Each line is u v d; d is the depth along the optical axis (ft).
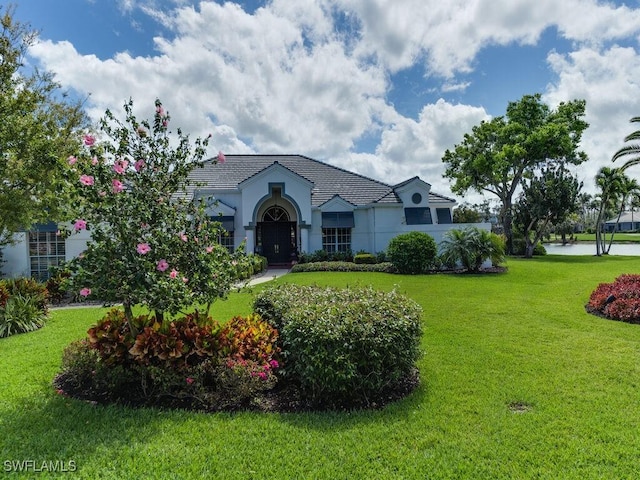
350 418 17.26
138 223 19.69
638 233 313.32
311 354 18.35
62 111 47.91
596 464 13.70
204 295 21.42
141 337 19.56
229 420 16.99
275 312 24.86
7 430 15.98
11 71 41.63
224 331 21.29
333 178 101.81
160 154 22.56
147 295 18.31
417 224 88.07
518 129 128.47
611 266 84.84
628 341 28.60
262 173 83.92
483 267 79.05
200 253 21.16
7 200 40.83
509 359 24.80
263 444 15.07
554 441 15.15
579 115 130.11
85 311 42.68
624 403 18.39
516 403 18.80
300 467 13.62
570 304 42.37
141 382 19.93
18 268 61.11
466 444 15.01
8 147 40.37
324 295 24.58
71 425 16.42
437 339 29.30
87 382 20.70
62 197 19.95
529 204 124.67
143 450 14.61
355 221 91.45
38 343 29.63
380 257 82.79
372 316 19.51
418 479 12.96
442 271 73.82
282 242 93.25
